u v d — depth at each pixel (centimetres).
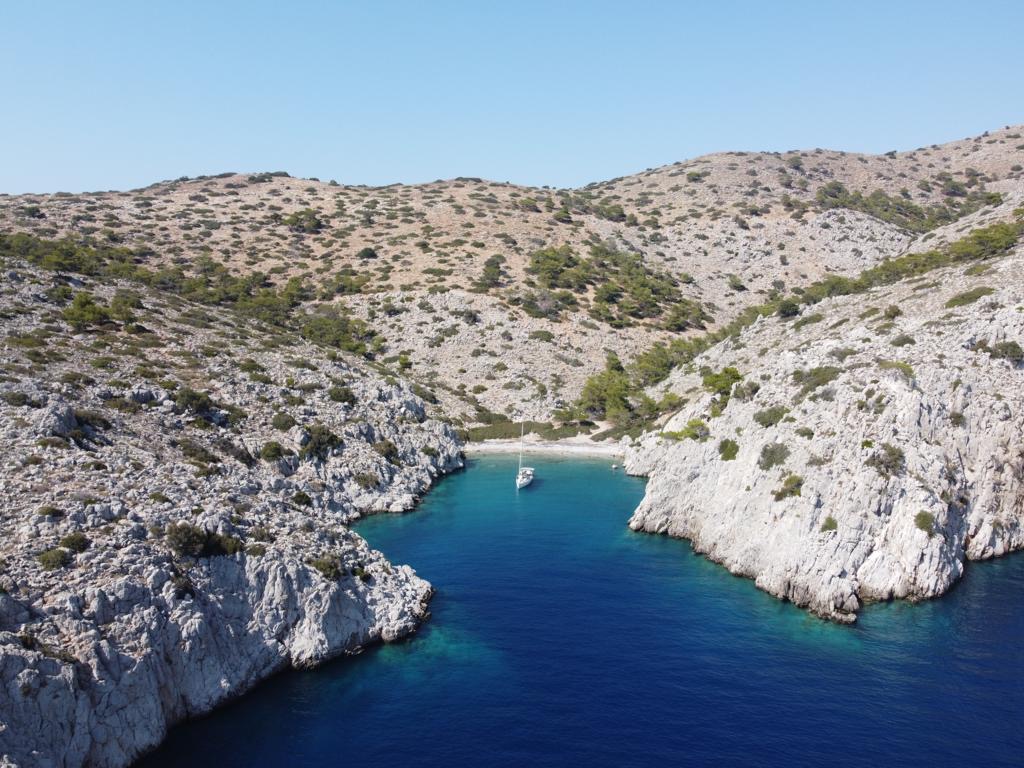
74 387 7838
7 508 4678
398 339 16638
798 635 5612
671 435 11162
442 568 7100
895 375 7412
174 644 4384
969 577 6688
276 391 10450
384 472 9888
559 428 14500
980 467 7212
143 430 7450
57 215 19750
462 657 5253
